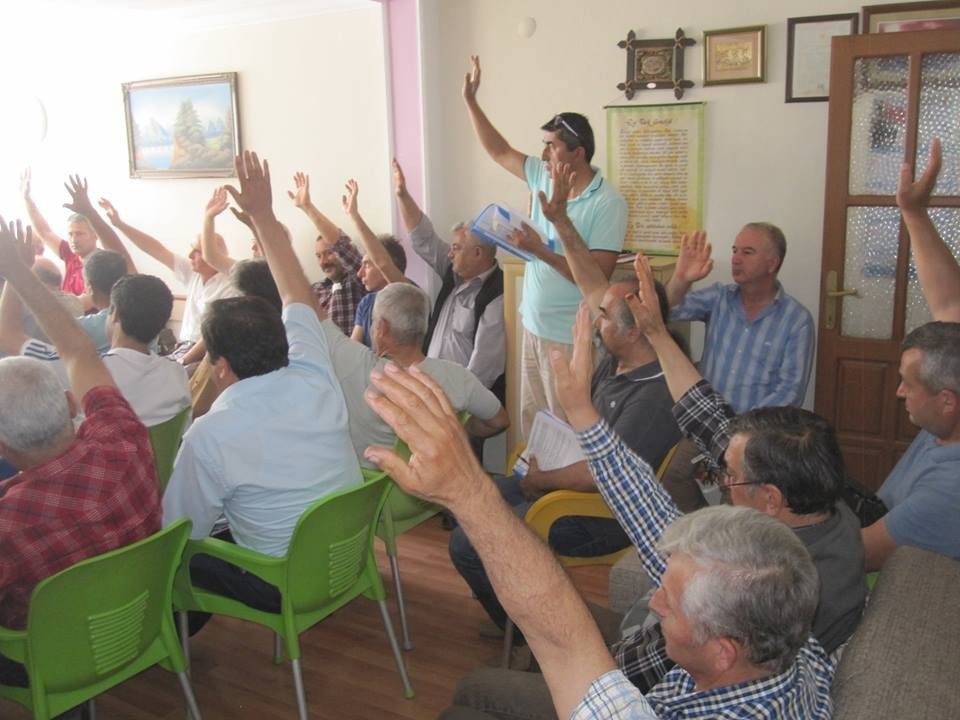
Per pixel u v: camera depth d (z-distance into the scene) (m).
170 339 4.65
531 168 3.70
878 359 3.47
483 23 4.34
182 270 4.97
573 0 4.08
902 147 3.32
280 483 2.13
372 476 2.54
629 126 4.03
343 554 2.22
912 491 1.92
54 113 5.89
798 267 3.79
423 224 4.29
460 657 2.71
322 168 4.89
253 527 2.17
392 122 4.56
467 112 4.47
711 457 2.05
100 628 1.82
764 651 1.11
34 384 1.76
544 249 3.15
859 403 3.54
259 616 2.20
